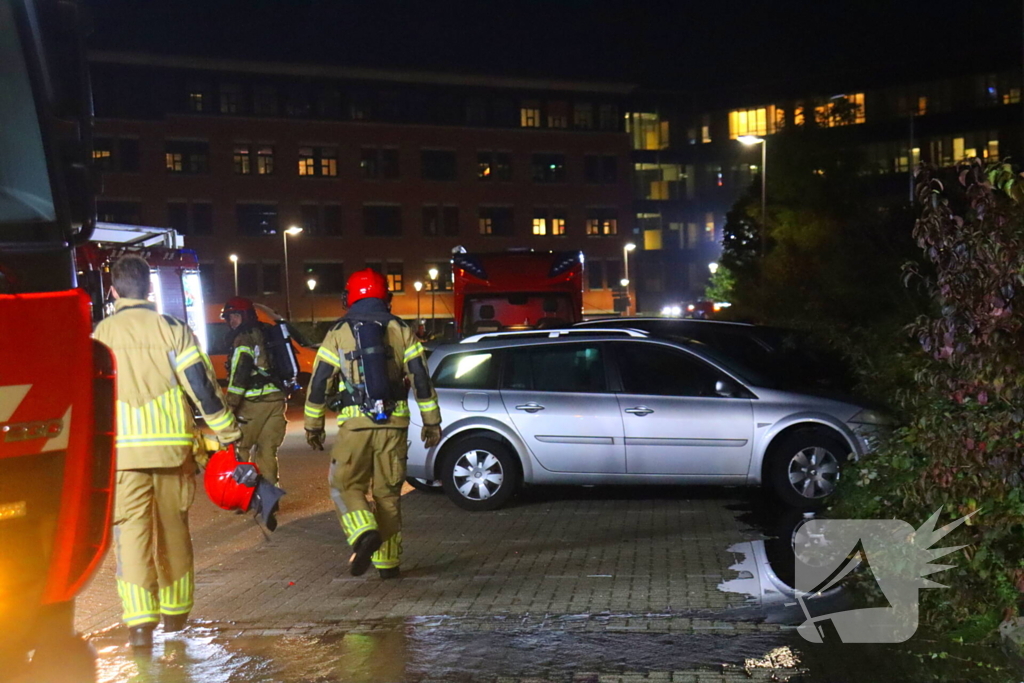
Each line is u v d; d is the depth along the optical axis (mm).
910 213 22406
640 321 13852
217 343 28281
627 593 6906
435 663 5453
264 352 10297
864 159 38625
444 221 70375
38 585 3969
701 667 5297
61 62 4414
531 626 6113
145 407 5637
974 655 5340
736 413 9953
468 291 22938
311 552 8453
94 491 4273
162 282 17953
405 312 69438
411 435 10336
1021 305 5293
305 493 11648
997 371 5391
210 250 64312
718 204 84438
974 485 5617
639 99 84438
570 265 23172
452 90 70750
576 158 73625
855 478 7078
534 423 10141
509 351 10438
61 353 4020
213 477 5879
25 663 4398
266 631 6121
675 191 85312
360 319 7203
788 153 38594
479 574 7559
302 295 66750
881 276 21484
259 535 9227
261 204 65688
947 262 5574
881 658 5371
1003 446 5457
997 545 5543
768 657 5434
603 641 5766
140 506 5672
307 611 6621
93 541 4266
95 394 4289
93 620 6555
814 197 37625
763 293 35312
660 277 84750
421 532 9188
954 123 74250
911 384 8859
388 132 68938
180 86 64000
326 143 67250
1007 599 5516
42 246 4223
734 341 13516
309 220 66875
